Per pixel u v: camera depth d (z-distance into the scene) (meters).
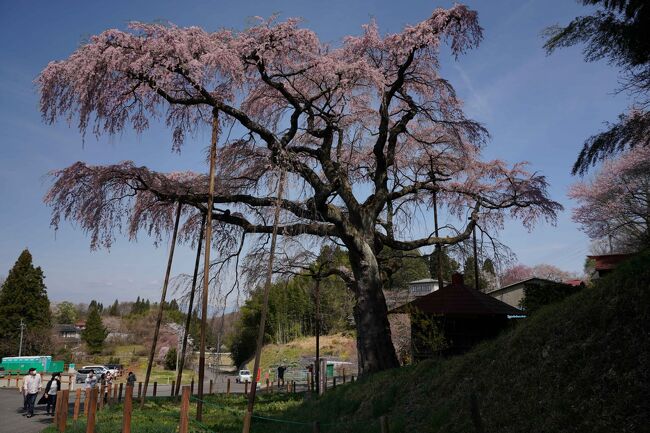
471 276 41.91
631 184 27.00
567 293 16.80
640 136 13.20
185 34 14.84
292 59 17.88
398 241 21.52
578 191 29.45
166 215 19.73
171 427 12.86
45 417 18.81
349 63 18.12
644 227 28.34
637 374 6.43
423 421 9.38
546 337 8.73
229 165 19.17
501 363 9.30
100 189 17.23
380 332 17.64
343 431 10.58
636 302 7.43
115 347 94.94
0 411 21.12
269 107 20.03
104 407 18.95
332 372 36.66
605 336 7.46
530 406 7.41
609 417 6.16
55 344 66.62
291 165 17.05
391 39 18.16
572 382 7.19
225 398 23.33
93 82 13.84
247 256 19.00
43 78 13.77
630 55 12.14
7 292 61.25
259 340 11.63
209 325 19.72
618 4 11.61
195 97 16.09
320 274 20.92
